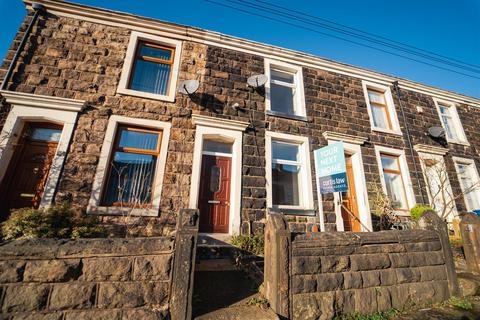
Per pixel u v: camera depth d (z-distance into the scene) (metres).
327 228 6.49
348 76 8.80
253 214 5.95
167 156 5.74
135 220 5.09
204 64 6.97
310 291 2.89
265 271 3.14
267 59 7.84
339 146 5.90
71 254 2.39
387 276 3.32
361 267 3.22
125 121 5.72
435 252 3.78
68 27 6.16
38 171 5.09
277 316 2.58
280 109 7.70
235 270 4.03
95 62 6.04
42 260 2.33
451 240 5.91
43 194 4.73
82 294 2.32
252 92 7.20
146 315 2.35
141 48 6.84
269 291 2.94
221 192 6.09
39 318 2.20
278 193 6.65
